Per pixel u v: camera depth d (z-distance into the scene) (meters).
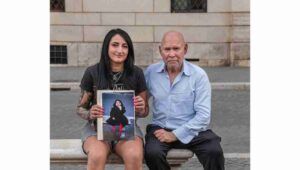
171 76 4.30
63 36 13.69
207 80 4.30
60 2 13.65
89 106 4.28
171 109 4.30
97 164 3.99
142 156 4.07
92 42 13.68
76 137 7.20
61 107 9.30
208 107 4.25
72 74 12.46
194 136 4.25
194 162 6.10
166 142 4.23
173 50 4.20
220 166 4.21
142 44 13.66
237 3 13.52
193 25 13.66
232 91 10.95
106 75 4.17
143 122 8.02
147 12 13.57
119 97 4.04
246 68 13.45
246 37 13.62
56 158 4.30
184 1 13.68
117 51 4.10
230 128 7.74
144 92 4.25
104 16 13.60
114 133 4.05
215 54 13.76
